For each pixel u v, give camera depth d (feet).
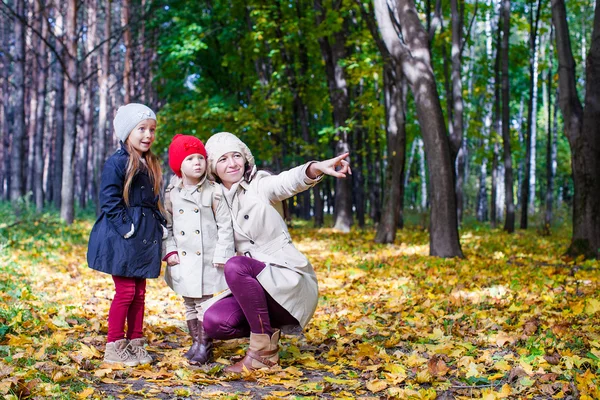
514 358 13.61
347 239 51.88
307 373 13.17
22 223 48.83
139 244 13.07
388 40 37.99
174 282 13.74
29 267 28.84
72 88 59.47
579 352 13.89
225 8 65.10
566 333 15.49
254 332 12.96
